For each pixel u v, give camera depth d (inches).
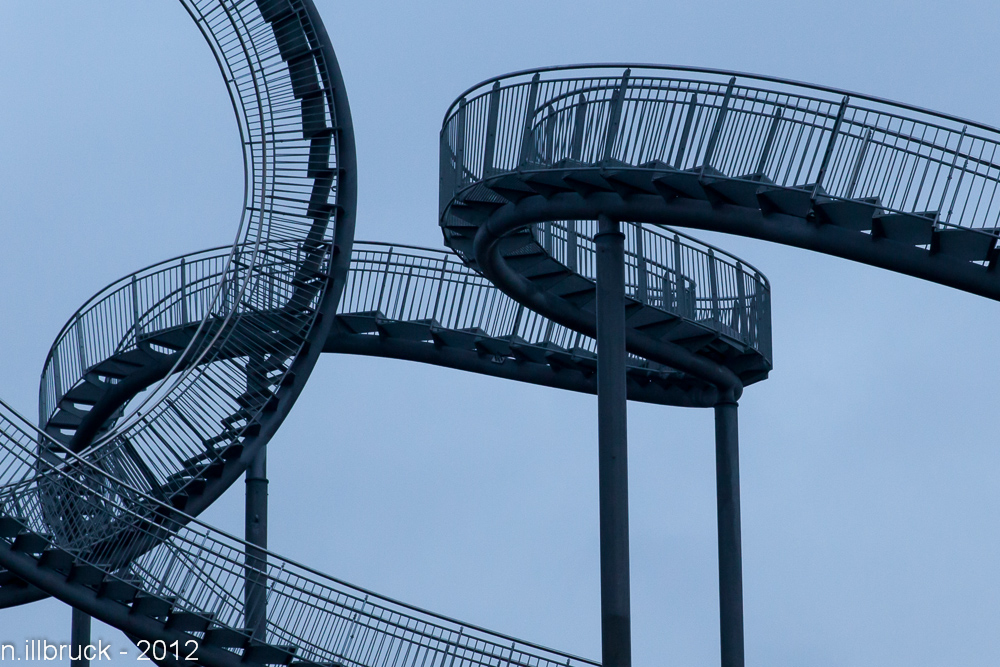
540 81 2172.7
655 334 2561.5
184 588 2134.6
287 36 2780.5
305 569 2191.2
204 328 2797.7
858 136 1846.7
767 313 2748.5
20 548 2107.5
